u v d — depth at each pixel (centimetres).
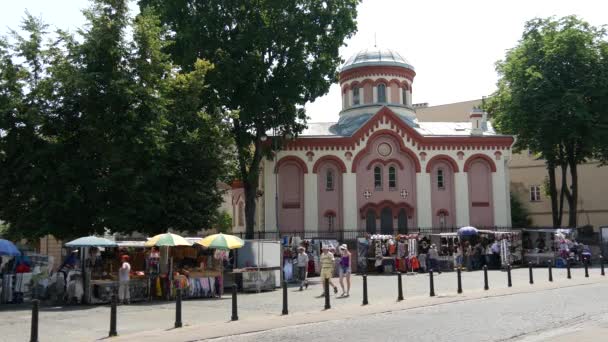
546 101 4316
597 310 1662
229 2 3544
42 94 2431
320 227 4316
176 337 1398
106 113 2466
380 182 4425
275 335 1404
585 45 4325
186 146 2830
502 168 4500
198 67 2953
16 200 2523
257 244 2684
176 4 3425
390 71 4925
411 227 4394
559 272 3186
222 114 3019
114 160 2419
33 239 2612
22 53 2489
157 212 2698
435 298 2089
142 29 2553
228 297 2384
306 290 2600
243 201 5106
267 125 3756
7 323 1698
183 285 2323
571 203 4575
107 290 2216
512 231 3891
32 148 2438
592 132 4256
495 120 4994
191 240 2570
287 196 4300
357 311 1802
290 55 3688
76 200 2450
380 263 3516
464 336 1296
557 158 4681
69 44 2484
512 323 1469
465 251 3712
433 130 4797
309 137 4300
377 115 4425
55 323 1686
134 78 2539
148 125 2519
